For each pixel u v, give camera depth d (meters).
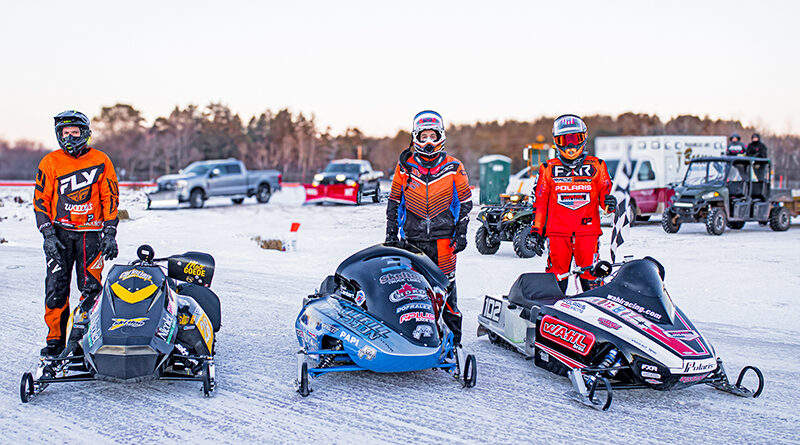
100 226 6.18
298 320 6.08
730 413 5.09
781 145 48.41
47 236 5.90
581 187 6.92
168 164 74.81
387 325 5.42
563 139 6.86
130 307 5.19
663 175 21.83
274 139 86.31
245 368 6.18
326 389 5.59
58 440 4.46
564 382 5.85
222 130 83.56
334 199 26.69
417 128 6.13
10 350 6.62
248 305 9.02
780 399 5.42
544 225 7.13
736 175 19.62
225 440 4.48
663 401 5.36
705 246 15.52
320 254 13.96
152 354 4.93
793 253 14.27
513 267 12.48
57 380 5.09
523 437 4.57
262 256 13.77
